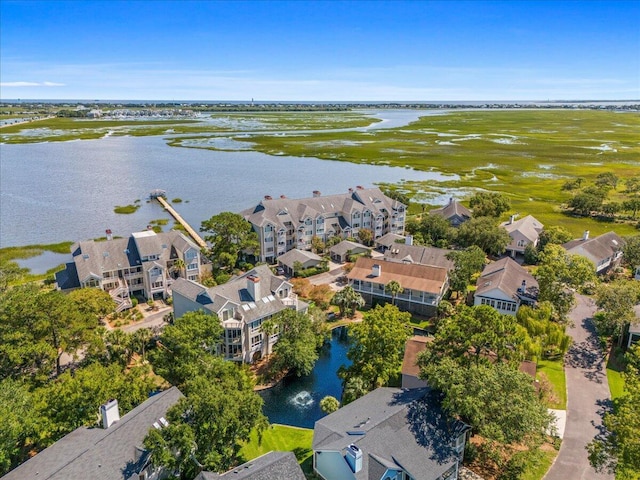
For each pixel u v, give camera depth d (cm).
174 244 9575
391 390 5369
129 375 5531
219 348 6869
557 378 6438
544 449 5081
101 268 8775
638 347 5697
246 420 4659
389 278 8844
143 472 4216
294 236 11462
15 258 11456
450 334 5266
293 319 6925
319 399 6378
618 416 4372
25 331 5788
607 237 10800
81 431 4600
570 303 7700
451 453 4516
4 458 4281
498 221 13600
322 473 4659
